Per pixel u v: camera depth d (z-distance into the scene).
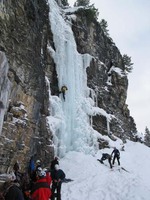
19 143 12.23
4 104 8.31
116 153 21.62
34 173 9.84
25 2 12.70
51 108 20.39
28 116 13.39
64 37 26.11
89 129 24.75
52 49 23.97
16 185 6.07
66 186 15.02
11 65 11.30
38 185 7.03
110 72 34.47
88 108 26.36
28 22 13.16
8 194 5.88
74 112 23.39
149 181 21.33
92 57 29.77
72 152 21.25
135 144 32.09
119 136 30.59
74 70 26.09
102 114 28.16
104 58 34.09
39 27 15.04
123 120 34.38
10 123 11.23
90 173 18.39
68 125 22.19
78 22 30.03
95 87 29.72
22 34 12.44
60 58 24.23
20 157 12.47
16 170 9.67
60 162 19.47
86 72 28.69
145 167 25.31
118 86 34.16
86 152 22.66
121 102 34.28
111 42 37.03
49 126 18.52
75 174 18.05
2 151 10.55
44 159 16.89
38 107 14.81
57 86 23.39
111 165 20.42
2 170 10.73
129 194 14.70
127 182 17.12
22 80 12.48
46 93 19.66
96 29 33.25
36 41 14.40
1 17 10.34
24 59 12.66
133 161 26.47
